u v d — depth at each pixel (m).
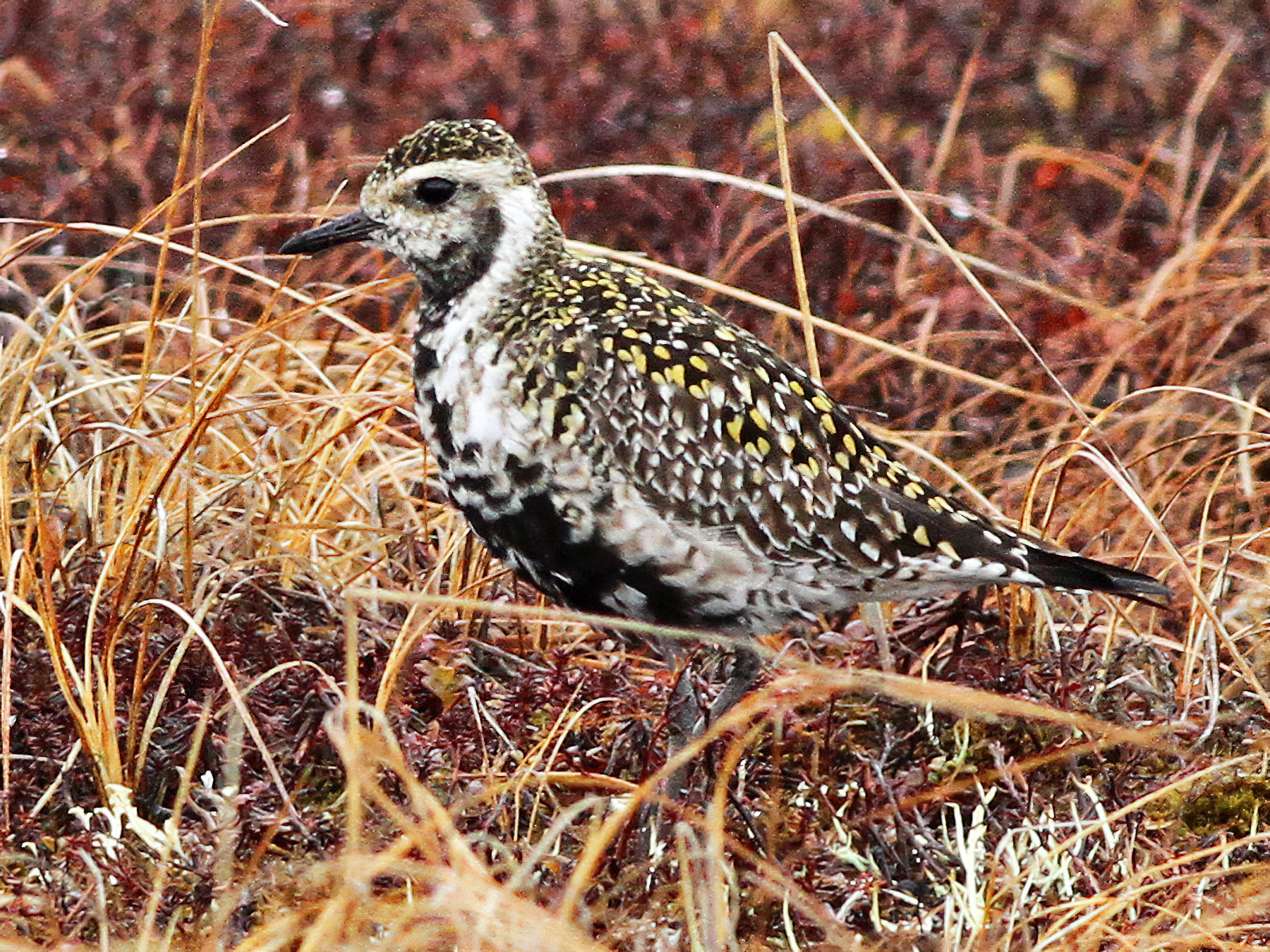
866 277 14.43
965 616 10.77
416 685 9.88
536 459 9.34
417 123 15.20
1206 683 10.50
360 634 10.20
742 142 15.08
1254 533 11.31
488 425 9.41
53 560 10.12
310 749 9.59
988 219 13.89
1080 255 14.36
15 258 11.54
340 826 8.90
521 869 7.42
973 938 8.22
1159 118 15.89
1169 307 14.20
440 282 9.66
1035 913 8.27
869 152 11.16
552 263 9.74
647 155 14.93
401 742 9.24
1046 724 9.80
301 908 7.82
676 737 9.58
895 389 13.67
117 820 8.66
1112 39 16.30
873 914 8.57
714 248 13.99
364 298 13.62
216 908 8.16
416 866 7.68
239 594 10.18
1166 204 15.09
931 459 11.77
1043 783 9.77
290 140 14.91
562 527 9.48
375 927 8.32
